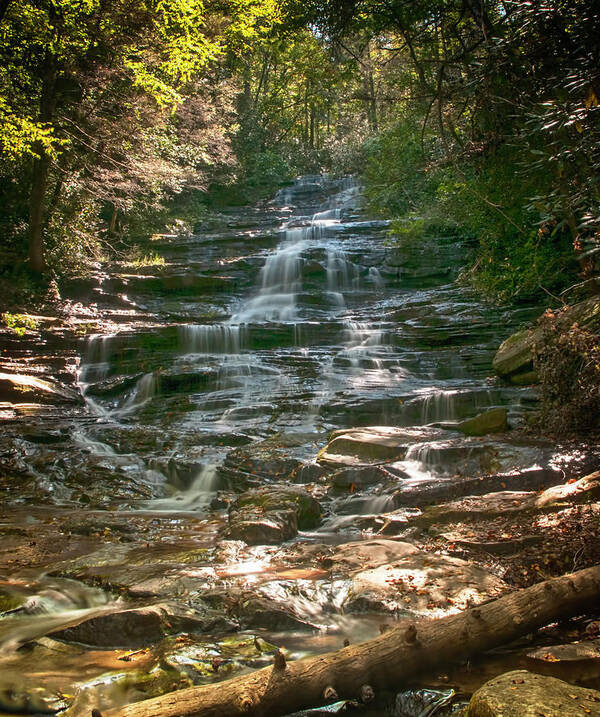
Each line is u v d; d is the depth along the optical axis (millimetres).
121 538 6562
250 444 9766
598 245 5578
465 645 3275
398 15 14422
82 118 18766
